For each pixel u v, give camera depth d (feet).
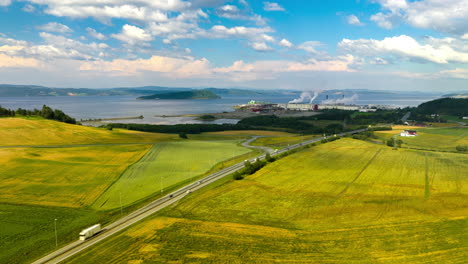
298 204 344.49
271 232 279.08
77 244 258.98
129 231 280.92
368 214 316.19
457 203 339.77
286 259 234.58
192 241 261.85
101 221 304.71
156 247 252.21
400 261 230.89
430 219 301.02
